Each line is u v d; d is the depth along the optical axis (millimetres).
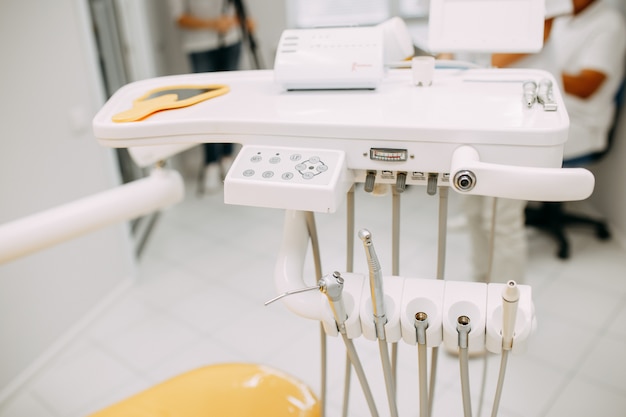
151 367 2455
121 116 1050
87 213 1376
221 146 4184
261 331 2611
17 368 2354
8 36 2209
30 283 2379
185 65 4320
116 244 2908
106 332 2688
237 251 3307
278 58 1169
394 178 1011
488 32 1206
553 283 2766
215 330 2646
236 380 1445
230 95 1177
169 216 3818
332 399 2184
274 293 2881
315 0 4203
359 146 951
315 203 884
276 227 3557
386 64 1257
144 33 3775
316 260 1175
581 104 2697
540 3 1168
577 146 2742
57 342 2543
